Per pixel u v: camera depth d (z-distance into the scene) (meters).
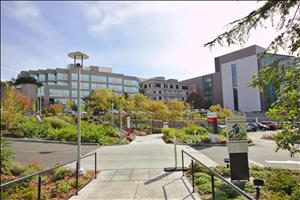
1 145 10.62
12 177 8.88
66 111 55.56
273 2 3.62
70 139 20.22
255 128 38.00
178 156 12.73
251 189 5.88
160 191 6.26
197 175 7.51
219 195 5.59
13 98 28.16
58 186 6.89
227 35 4.23
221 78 73.81
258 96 61.31
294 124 3.82
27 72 89.00
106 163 10.91
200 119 41.50
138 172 8.73
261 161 11.20
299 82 3.65
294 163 10.56
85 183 7.16
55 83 84.50
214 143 18.56
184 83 98.31
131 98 57.34
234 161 6.79
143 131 34.09
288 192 5.52
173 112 48.28
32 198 6.21
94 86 88.00
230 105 68.62
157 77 99.69
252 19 3.90
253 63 62.59
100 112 53.94
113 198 5.80
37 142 20.16
